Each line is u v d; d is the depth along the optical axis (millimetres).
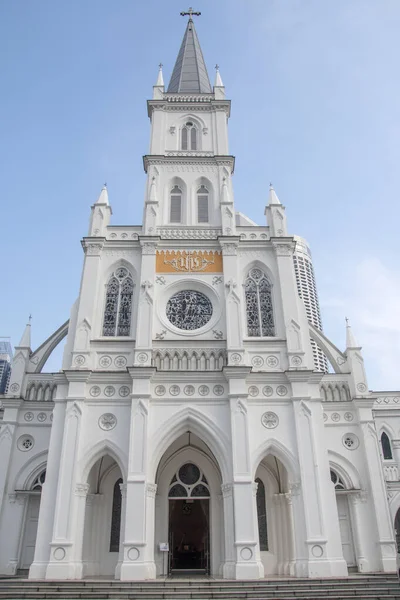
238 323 31016
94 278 32688
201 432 28484
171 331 31469
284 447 28094
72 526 25609
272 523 29906
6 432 31297
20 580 23703
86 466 27266
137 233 34938
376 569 28781
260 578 24344
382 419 39500
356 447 31969
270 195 36906
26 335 34312
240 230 35438
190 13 53812
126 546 24969
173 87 45438
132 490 26109
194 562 37562
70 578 24469
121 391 29125
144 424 27734
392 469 37969
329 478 27562
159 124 40312
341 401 33000
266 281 34000
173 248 34250
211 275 33469
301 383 29547
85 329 30828
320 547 25641
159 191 37312
